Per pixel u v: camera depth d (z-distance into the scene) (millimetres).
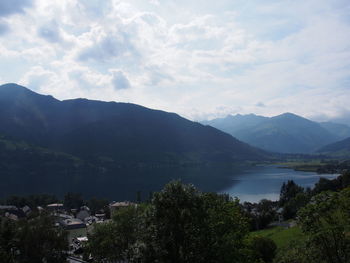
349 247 23531
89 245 68312
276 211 142000
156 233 29203
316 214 25062
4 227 56562
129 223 63594
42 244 60438
